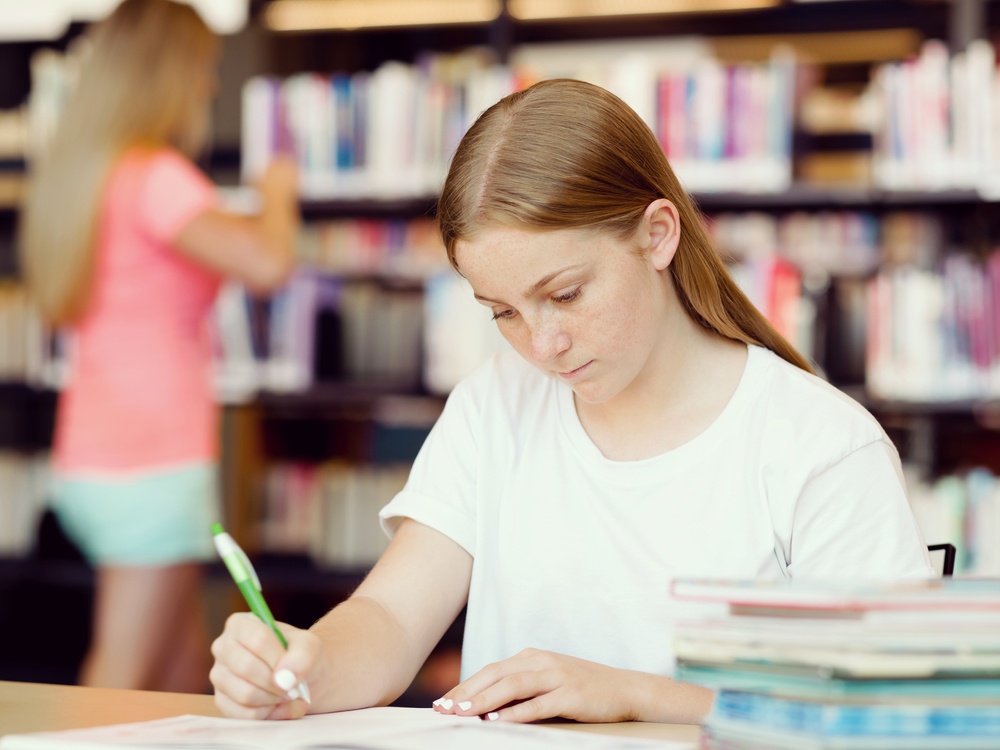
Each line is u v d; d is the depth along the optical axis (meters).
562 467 1.13
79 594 2.94
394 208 2.61
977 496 2.29
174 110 2.18
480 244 0.92
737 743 0.67
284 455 2.88
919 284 2.32
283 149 2.66
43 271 2.14
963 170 2.32
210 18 3.02
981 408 2.29
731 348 1.11
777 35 2.78
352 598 1.08
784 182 2.40
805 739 0.61
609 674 0.89
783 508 1.02
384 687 0.99
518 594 1.12
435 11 2.81
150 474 2.13
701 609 1.04
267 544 2.74
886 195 2.35
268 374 2.67
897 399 2.33
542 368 0.96
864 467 1.00
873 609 0.62
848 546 0.99
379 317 2.71
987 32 2.57
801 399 1.05
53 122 2.83
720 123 2.42
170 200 2.12
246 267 2.19
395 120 2.60
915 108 2.34
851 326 2.41
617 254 0.94
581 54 2.87
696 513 1.06
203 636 2.68
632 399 1.10
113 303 2.12
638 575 1.07
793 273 2.38
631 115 1.01
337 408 2.84
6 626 2.92
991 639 0.62
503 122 0.96
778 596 0.65
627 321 0.95
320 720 0.84
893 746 0.61
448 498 1.16
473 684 0.89
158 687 2.18
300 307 2.65
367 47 2.94
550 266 0.91
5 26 3.08
